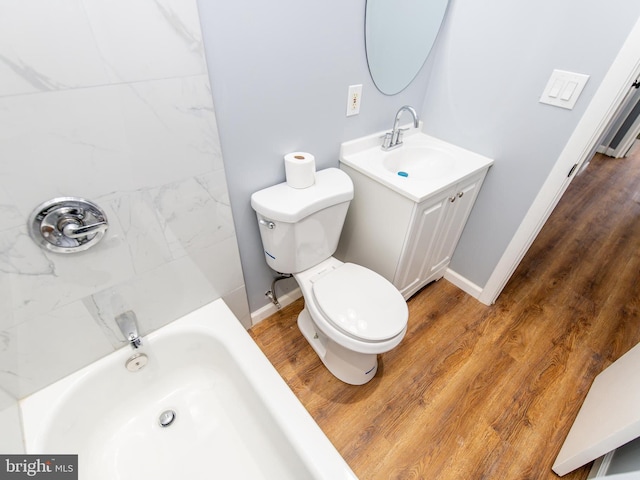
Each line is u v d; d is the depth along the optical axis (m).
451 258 1.89
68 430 0.98
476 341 1.58
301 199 1.17
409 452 1.18
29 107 0.63
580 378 1.43
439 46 1.46
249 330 1.60
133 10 0.66
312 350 1.51
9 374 0.88
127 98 0.74
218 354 1.21
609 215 2.59
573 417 1.29
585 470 1.13
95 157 0.76
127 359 1.10
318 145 1.32
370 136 1.49
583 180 3.08
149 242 0.97
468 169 1.40
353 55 1.18
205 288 1.24
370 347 1.10
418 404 1.32
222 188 1.06
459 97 1.50
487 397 1.35
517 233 1.53
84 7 0.60
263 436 1.07
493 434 1.24
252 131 1.06
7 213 0.69
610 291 1.89
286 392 1.00
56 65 0.62
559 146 1.27
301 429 0.91
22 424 0.89
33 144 0.66
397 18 1.21
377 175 1.31
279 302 1.67
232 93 0.94
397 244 1.39
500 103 1.37
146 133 0.81
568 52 1.13
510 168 1.45
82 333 0.97
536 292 1.87
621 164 3.42
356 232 1.58
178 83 0.79
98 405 1.08
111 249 0.90
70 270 0.85
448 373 1.44
